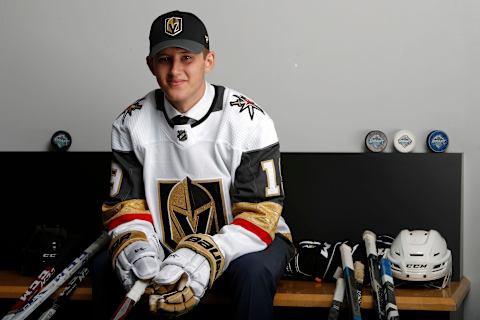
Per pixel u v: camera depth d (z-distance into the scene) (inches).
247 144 95.3
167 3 118.6
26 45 120.1
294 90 118.3
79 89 120.3
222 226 97.5
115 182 98.9
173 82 91.7
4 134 120.7
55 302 97.3
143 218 96.4
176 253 85.4
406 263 101.4
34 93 120.6
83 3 119.3
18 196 120.0
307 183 117.0
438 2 115.7
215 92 97.9
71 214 119.8
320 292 101.1
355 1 116.6
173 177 97.7
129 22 119.2
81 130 120.6
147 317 97.2
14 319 90.4
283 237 99.5
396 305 92.3
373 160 116.0
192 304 83.4
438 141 115.4
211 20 118.3
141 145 97.4
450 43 116.0
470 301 117.3
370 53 117.1
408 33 116.5
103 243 102.6
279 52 118.0
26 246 111.3
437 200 115.5
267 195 94.0
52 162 119.3
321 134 118.7
